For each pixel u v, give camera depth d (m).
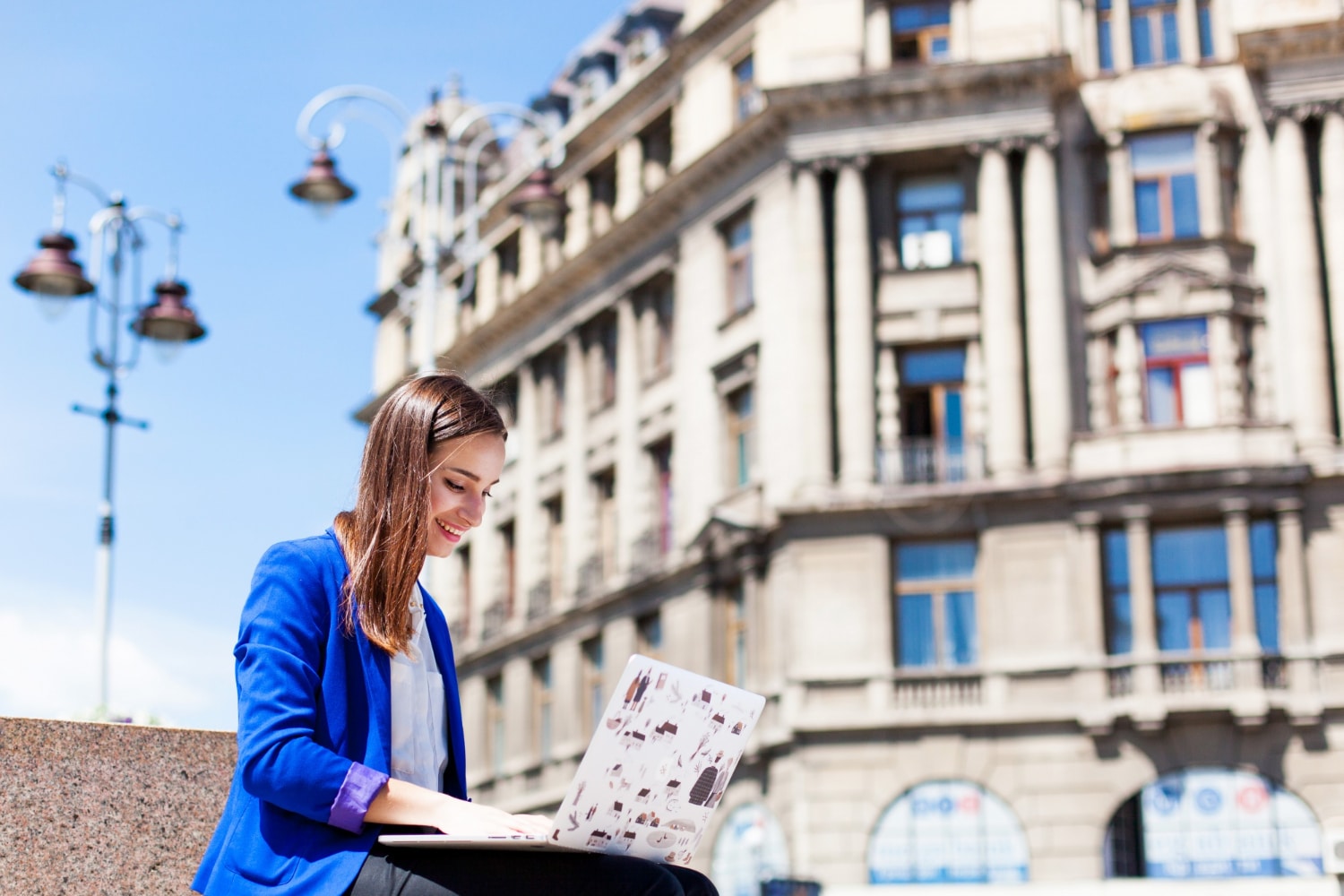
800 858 29.17
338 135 21.61
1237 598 27.84
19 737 4.74
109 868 4.77
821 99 31.61
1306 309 29.08
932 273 30.80
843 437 30.59
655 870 2.97
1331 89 29.86
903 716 29.11
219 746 4.98
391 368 49.53
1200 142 30.03
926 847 28.69
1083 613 28.61
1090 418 29.75
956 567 29.81
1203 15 30.86
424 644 3.36
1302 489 28.30
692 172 34.56
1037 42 31.09
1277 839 27.17
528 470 40.97
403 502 3.17
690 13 36.72
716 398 33.53
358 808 2.92
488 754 41.25
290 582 3.09
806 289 31.39
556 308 40.19
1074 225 30.55
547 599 39.47
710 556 32.75
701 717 3.00
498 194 43.94
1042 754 28.47
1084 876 27.77
